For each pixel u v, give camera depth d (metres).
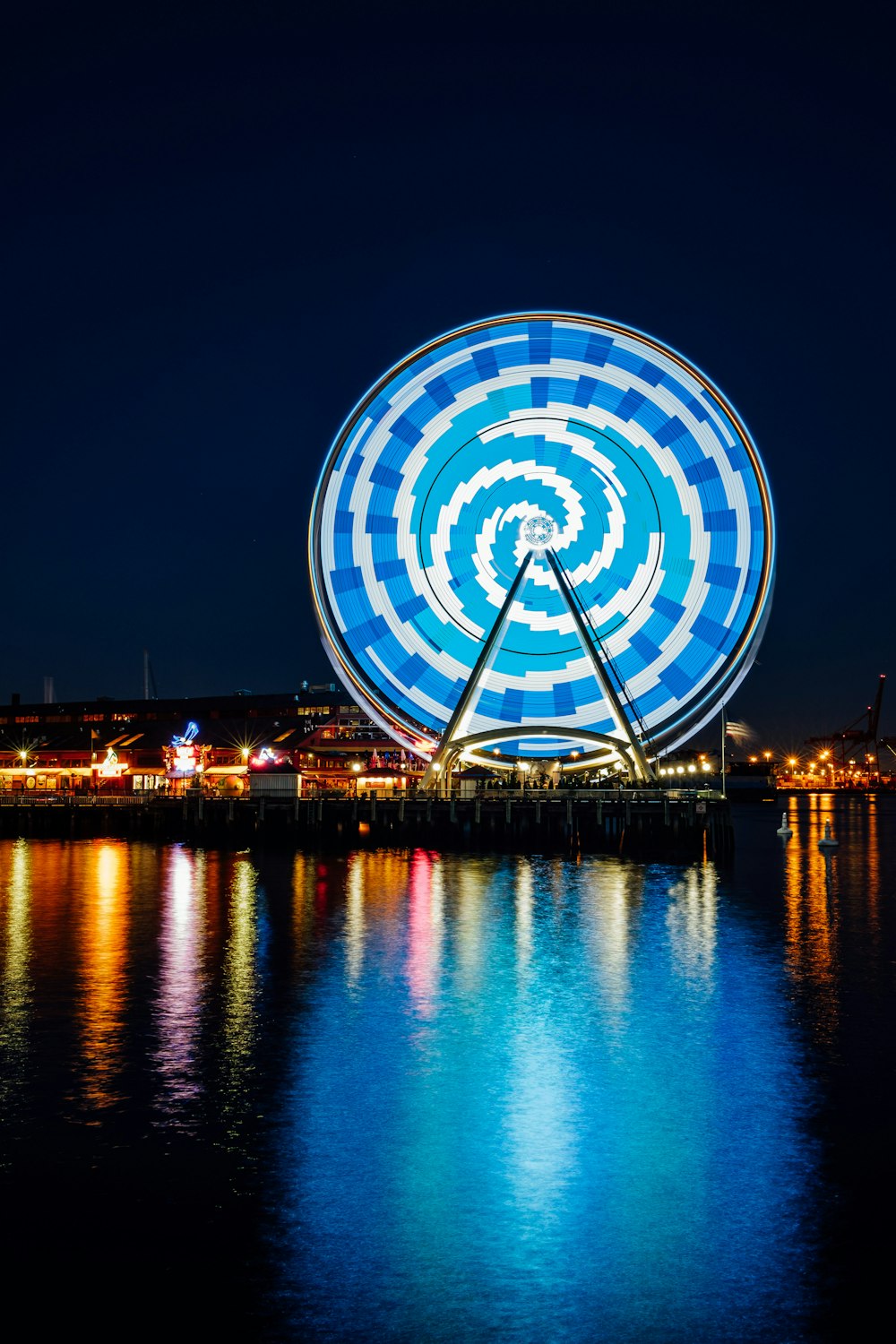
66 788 133.62
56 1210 20.00
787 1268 18.17
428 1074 27.41
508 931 47.31
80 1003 34.31
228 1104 25.27
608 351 82.81
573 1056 28.94
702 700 84.00
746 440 82.12
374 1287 17.64
